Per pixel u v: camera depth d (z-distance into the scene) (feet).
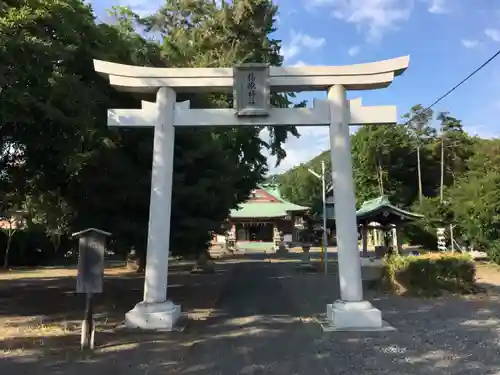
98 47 38.50
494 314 34.04
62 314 34.65
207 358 22.27
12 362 21.65
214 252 137.69
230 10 68.59
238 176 56.39
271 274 70.54
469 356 22.21
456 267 45.96
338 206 30.45
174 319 29.94
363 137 157.28
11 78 28.02
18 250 101.04
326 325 29.45
